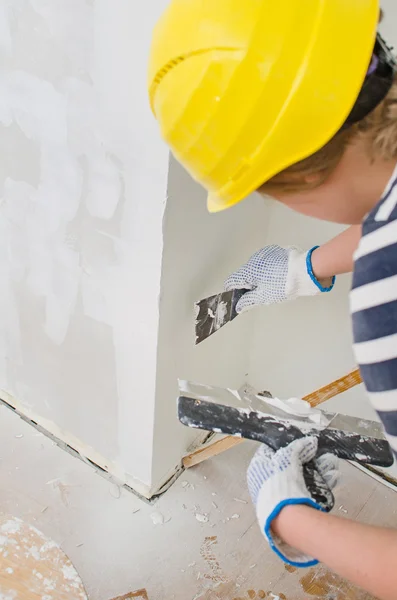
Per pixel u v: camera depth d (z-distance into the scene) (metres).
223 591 1.47
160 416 1.50
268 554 1.55
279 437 1.03
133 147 1.09
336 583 1.49
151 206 1.14
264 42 0.66
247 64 0.66
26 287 1.54
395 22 1.19
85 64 1.06
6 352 1.77
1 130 1.31
